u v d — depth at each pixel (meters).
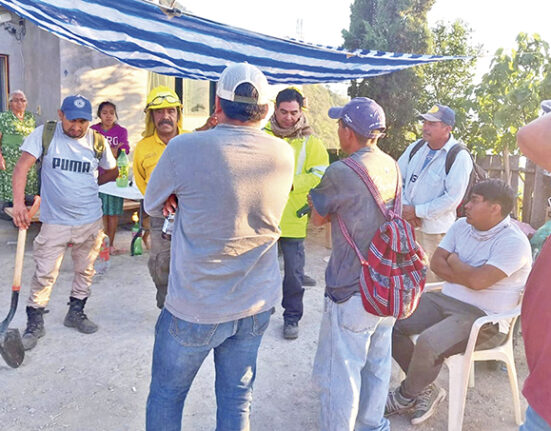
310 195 2.79
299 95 4.16
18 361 3.74
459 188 4.29
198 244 2.24
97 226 4.29
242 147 2.22
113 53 4.93
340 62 5.75
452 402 3.16
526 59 7.89
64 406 3.36
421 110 10.00
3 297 5.05
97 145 4.14
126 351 4.09
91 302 5.04
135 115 8.42
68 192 4.00
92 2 4.03
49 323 4.52
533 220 7.21
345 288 2.71
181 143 2.19
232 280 2.30
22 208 3.72
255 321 2.43
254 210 2.26
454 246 3.46
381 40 9.87
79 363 3.89
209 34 4.76
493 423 3.35
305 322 4.78
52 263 4.10
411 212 4.49
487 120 8.05
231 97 2.21
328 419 2.81
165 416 2.43
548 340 1.69
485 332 3.21
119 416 3.29
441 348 3.11
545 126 1.64
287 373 3.89
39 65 8.38
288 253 4.27
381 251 2.65
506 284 3.26
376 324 2.74
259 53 5.33
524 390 1.78
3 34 8.75
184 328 2.29
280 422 3.31
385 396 2.94
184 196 2.21
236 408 2.52
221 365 2.52
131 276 5.83
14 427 3.12
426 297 3.56
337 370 2.76
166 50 4.93
